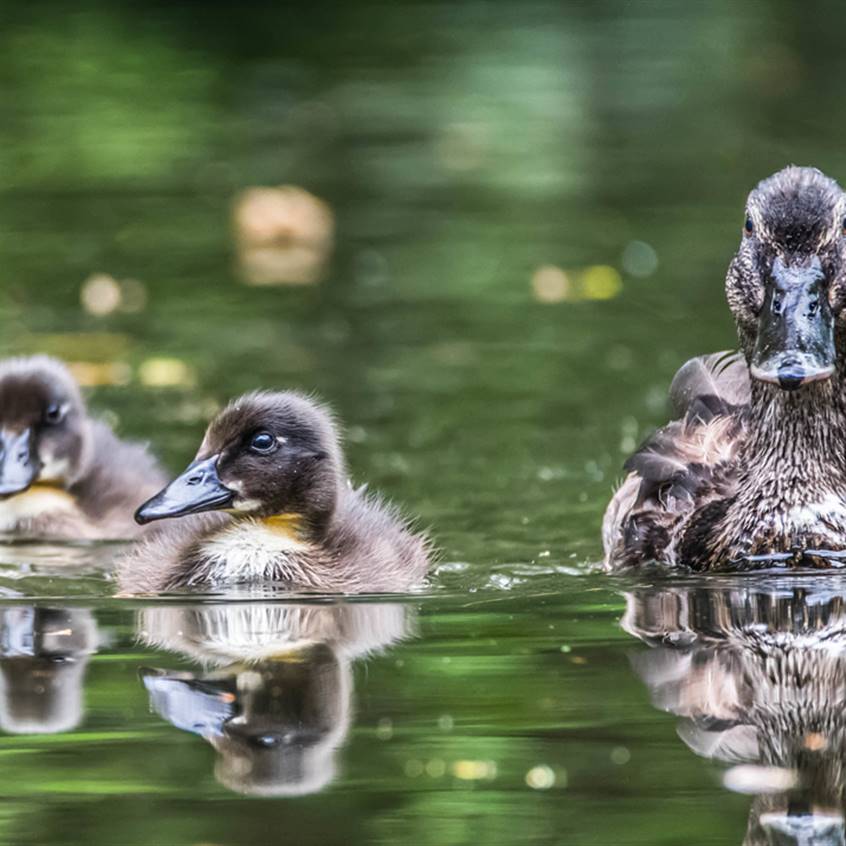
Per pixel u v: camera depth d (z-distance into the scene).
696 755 7.68
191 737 8.00
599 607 10.27
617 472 13.84
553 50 32.44
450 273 20.08
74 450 14.22
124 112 28.28
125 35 33.16
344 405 15.48
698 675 8.77
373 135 26.88
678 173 24.55
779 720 8.09
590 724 8.09
